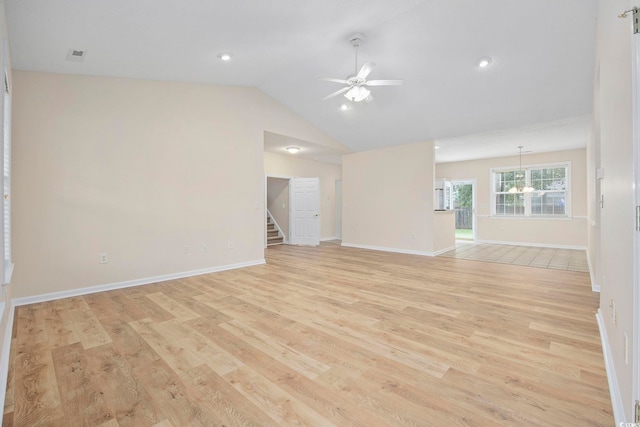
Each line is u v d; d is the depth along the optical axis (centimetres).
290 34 337
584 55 361
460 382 185
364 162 762
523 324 272
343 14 308
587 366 201
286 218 881
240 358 216
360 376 192
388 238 716
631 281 133
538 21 323
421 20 332
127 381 188
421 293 369
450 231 737
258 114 551
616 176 173
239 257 524
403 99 514
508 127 557
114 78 396
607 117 205
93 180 379
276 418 155
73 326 272
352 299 347
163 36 306
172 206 446
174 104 448
